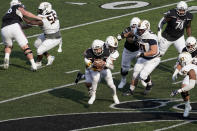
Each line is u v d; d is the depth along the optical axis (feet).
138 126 105.29
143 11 203.51
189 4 211.41
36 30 183.93
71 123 107.14
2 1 215.51
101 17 197.26
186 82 108.06
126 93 126.72
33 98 123.85
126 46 131.23
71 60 154.40
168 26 143.95
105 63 115.03
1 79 136.98
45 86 132.46
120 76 142.20
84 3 215.10
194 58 108.68
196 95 125.70
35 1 216.13
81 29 184.03
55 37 147.95
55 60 154.20
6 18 143.33
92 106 118.62
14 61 152.87
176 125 105.91
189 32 145.59
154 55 123.95
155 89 131.54
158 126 105.29
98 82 126.00
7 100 122.31
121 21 192.24
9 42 143.54
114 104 120.37
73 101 122.01
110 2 216.95
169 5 210.38
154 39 123.13
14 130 103.35
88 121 108.37
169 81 137.39
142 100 123.54
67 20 193.88
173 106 118.83
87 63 115.55
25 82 135.13
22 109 116.26
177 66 114.83
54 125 106.01
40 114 112.88
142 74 123.95
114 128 104.17
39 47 146.82
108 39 115.44
